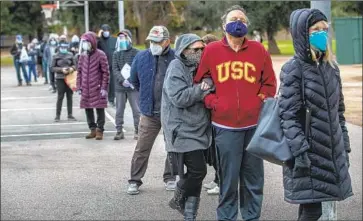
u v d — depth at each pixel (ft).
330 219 15.46
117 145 32.30
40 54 92.63
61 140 34.63
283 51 136.67
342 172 13.89
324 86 13.56
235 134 16.61
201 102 17.13
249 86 16.46
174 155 17.67
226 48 16.48
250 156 16.99
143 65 21.49
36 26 191.62
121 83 32.07
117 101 33.27
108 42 44.04
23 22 190.49
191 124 17.13
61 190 23.61
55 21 146.41
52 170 27.02
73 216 20.20
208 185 22.63
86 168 27.20
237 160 16.85
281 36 169.48
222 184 17.28
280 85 13.83
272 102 14.08
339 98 14.10
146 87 21.47
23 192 23.38
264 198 21.97
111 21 98.07
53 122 42.19
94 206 21.31
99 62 33.24
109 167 27.30
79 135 36.06
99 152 30.71
